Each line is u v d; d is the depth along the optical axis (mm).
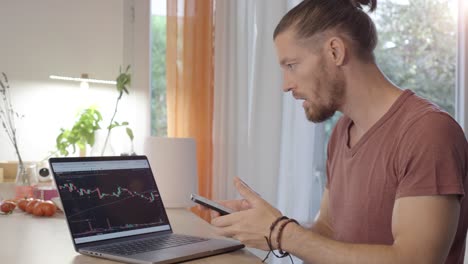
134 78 2963
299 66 1268
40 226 1594
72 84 2879
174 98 2926
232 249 1271
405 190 1105
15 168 2533
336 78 1248
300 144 3061
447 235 1071
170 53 2916
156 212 1488
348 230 1286
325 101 1266
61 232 1501
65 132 2672
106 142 2494
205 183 2930
